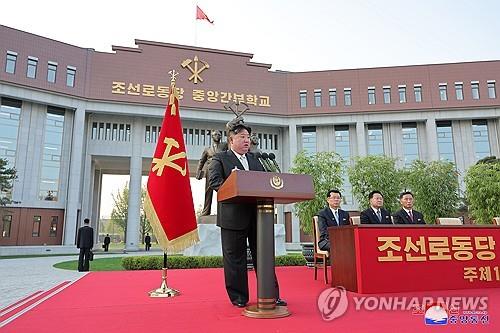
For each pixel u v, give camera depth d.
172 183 4.68
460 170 26.28
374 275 4.10
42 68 23.45
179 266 8.95
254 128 28.42
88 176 24.83
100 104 24.88
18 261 14.42
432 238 4.38
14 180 22.25
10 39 22.62
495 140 26.62
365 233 4.18
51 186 23.52
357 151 27.44
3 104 22.58
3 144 22.30
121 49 25.83
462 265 4.40
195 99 26.42
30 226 22.61
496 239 4.57
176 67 26.58
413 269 4.25
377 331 2.49
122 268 9.91
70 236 23.09
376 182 16.27
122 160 26.89
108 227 61.03
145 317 2.99
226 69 27.47
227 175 3.32
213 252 10.04
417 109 27.05
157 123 26.50
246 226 3.32
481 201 15.89
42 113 23.75
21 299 4.31
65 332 2.55
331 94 28.20
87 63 25.06
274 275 3.02
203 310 3.24
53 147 23.91
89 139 25.17
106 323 2.80
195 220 4.75
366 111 27.50
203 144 26.88
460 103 26.77
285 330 2.53
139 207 25.20
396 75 27.92
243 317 2.92
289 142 27.94
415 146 27.28
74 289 4.84
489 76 27.03
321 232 5.62
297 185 2.88
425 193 15.66
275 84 28.22
